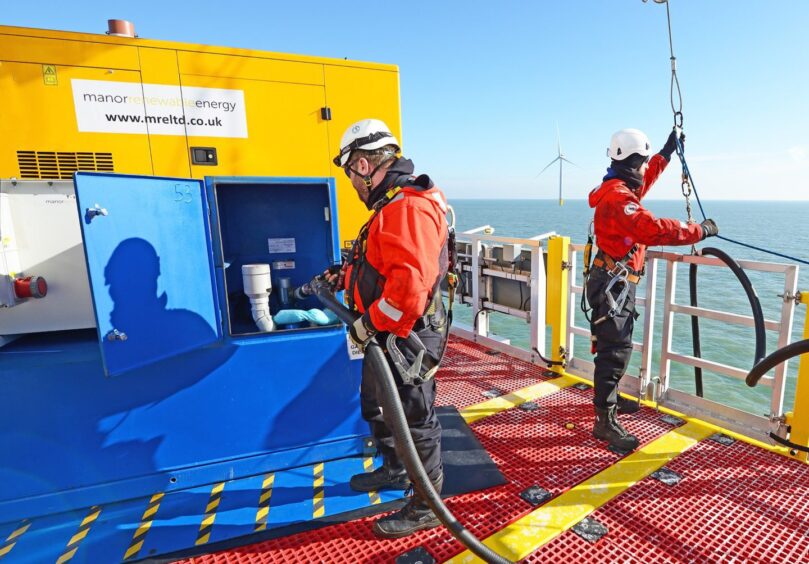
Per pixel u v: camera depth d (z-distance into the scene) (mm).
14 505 2156
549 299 3896
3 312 2148
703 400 3031
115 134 2713
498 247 4512
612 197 2543
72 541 2023
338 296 2664
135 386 2230
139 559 1915
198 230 2213
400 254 1584
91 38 2625
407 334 1679
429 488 1585
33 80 2557
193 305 2188
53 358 2129
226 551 1948
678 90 2877
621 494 2254
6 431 2111
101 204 1706
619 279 2568
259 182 2314
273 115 3082
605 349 2662
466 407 3287
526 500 2223
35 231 2133
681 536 1965
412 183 1742
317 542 1981
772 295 26719
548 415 3135
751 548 1883
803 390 2482
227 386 2367
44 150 2602
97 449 2223
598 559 1847
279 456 2490
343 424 2592
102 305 1709
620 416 3070
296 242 2861
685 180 2865
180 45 2811
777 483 2305
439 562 1841
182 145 2865
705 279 31969
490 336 4770
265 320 2439
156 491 2316
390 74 3418
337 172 3312
